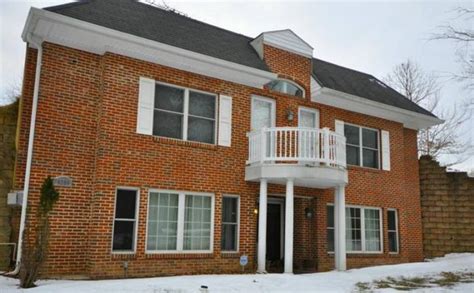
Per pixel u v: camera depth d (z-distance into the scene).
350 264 14.02
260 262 11.36
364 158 15.34
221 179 11.89
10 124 10.79
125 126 10.55
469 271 12.32
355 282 10.14
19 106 10.66
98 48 10.51
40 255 8.12
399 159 16.22
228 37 13.98
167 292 7.79
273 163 11.68
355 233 14.53
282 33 13.86
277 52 13.73
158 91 11.38
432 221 17.28
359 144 15.25
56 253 9.44
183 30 12.62
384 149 15.77
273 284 9.38
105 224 9.89
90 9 10.76
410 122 16.94
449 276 11.30
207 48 12.14
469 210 16.67
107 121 10.30
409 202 16.75
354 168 14.73
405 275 11.46
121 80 10.66
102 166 10.07
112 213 10.03
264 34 13.49
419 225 16.88
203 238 11.45
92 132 10.30
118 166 10.29
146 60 11.10
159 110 11.30
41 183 9.52
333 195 14.12
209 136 12.06
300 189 13.38
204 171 11.62
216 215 11.66
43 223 8.40
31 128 9.54
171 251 10.85
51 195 8.41
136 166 10.55
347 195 14.33
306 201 13.80
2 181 10.30
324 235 13.68
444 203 17.16
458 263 14.30
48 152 9.69
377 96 15.88
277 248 13.67
